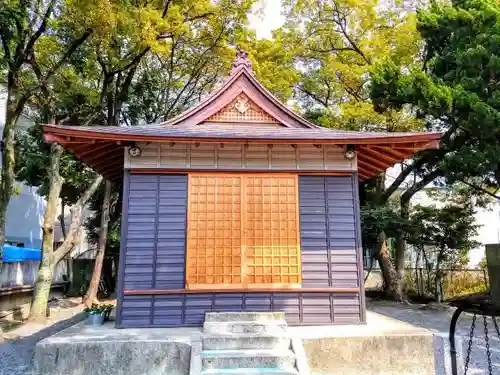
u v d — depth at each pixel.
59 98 12.98
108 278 18.86
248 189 7.44
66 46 11.27
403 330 6.47
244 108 8.54
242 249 7.21
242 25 14.15
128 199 7.17
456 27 11.11
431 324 10.66
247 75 8.62
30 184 16.44
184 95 17.64
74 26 10.00
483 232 22.31
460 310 2.80
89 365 5.63
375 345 6.05
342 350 6.01
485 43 10.28
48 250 11.76
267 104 8.55
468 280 15.99
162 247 7.07
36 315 11.12
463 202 16.80
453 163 11.52
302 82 18.17
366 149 7.65
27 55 9.87
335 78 17.20
